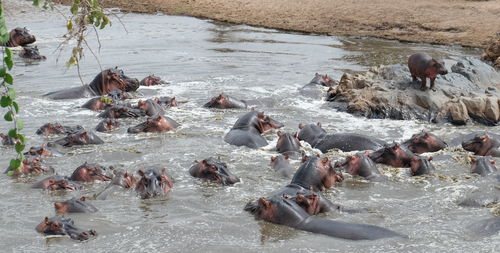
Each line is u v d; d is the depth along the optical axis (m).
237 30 30.47
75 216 10.80
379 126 16.05
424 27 29.09
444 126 16.17
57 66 23.05
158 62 23.56
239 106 17.41
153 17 34.38
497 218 10.34
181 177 12.52
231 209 11.11
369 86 17.98
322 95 18.61
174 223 10.56
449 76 18.17
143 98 18.50
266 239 9.95
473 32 28.02
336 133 14.73
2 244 9.77
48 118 16.53
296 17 32.34
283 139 14.13
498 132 15.63
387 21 30.34
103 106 17.39
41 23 33.41
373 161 13.27
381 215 10.84
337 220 10.62
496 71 19.44
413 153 13.38
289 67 22.59
